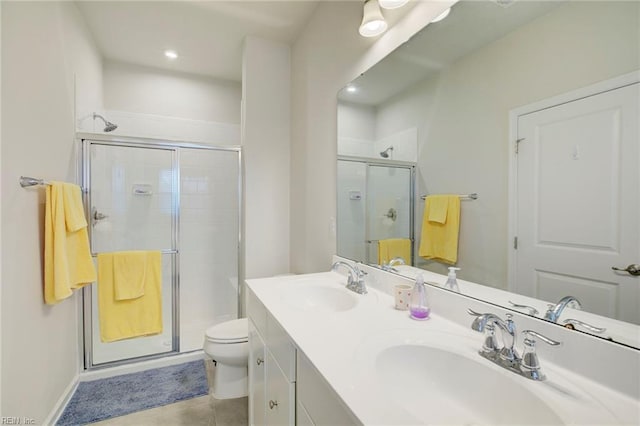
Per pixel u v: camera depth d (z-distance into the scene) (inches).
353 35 64.0
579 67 28.2
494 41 36.6
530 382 25.9
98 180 89.0
